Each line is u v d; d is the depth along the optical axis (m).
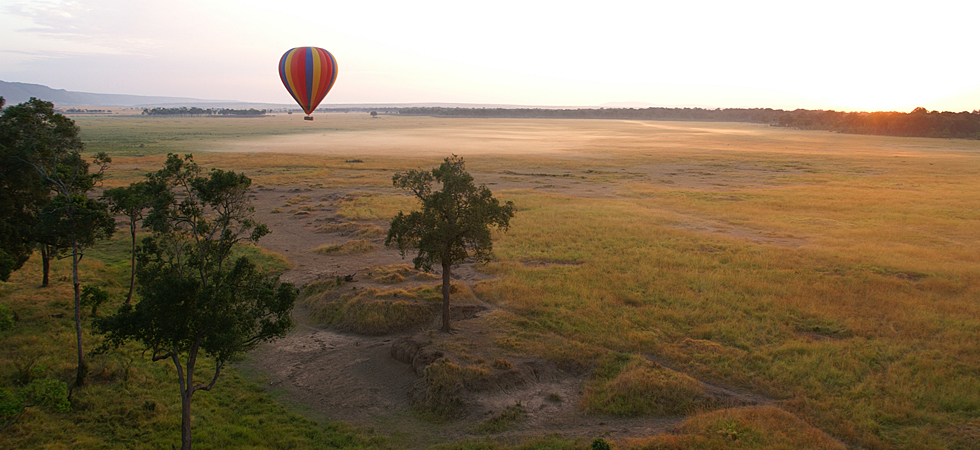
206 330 14.37
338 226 47.81
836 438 16.66
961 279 32.78
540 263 37.31
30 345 22.16
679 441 15.94
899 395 19.03
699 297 29.78
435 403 18.91
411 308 26.98
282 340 25.28
